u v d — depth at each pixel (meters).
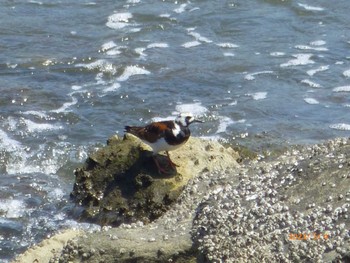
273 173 10.98
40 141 16.48
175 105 18.16
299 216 9.80
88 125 17.20
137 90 18.81
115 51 20.98
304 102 18.42
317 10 23.73
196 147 13.42
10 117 17.45
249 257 9.48
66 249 10.52
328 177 10.34
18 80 19.30
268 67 20.20
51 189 14.62
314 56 20.89
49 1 24.19
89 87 19.08
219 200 10.64
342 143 11.58
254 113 17.81
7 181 14.95
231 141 16.59
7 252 12.67
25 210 13.84
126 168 13.25
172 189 12.75
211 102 18.34
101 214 13.17
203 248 9.82
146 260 10.13
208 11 23.56
